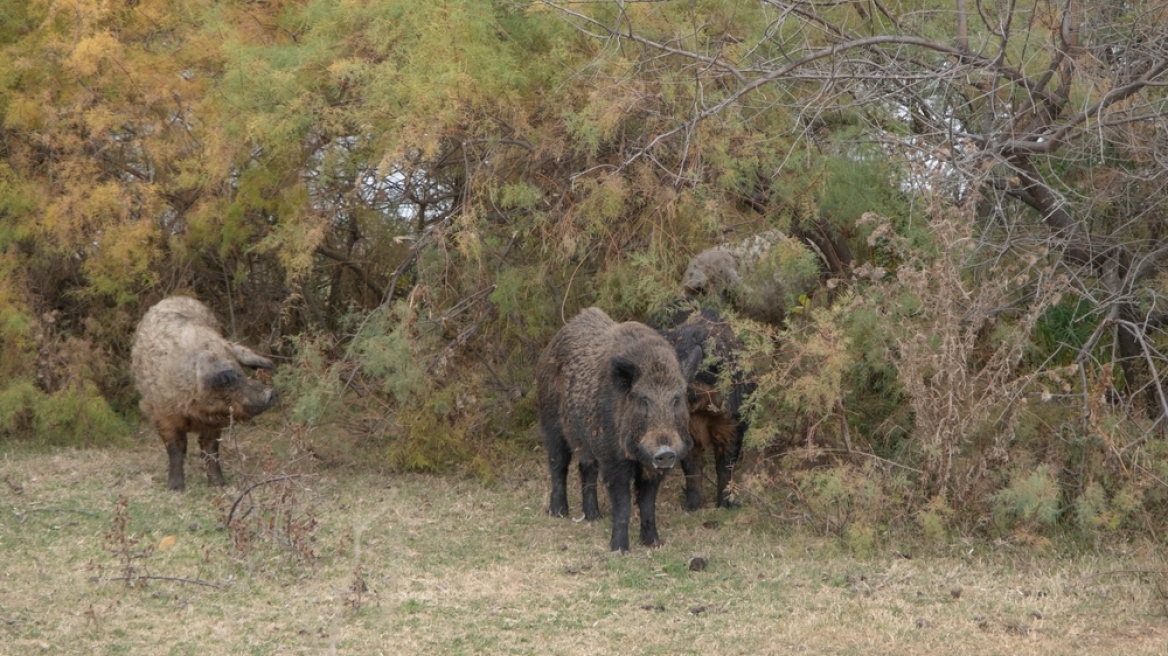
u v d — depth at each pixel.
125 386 11.30
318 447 9.89
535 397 10.23
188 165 9.87
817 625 6.05
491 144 9.19
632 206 9.18
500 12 9.41
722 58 8.70
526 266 9.66
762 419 8.43
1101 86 7.95
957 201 8.12
